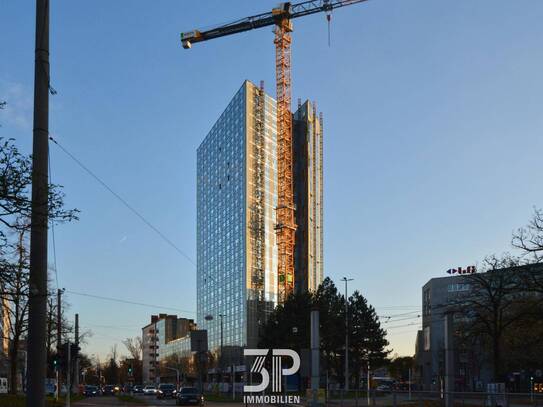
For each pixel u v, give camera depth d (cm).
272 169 16812
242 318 15288
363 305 9431
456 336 5853
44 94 880
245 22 12900
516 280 4575
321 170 19062
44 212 863
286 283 16238
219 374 15762
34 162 862
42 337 830
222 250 17400
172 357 18875
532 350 6000
